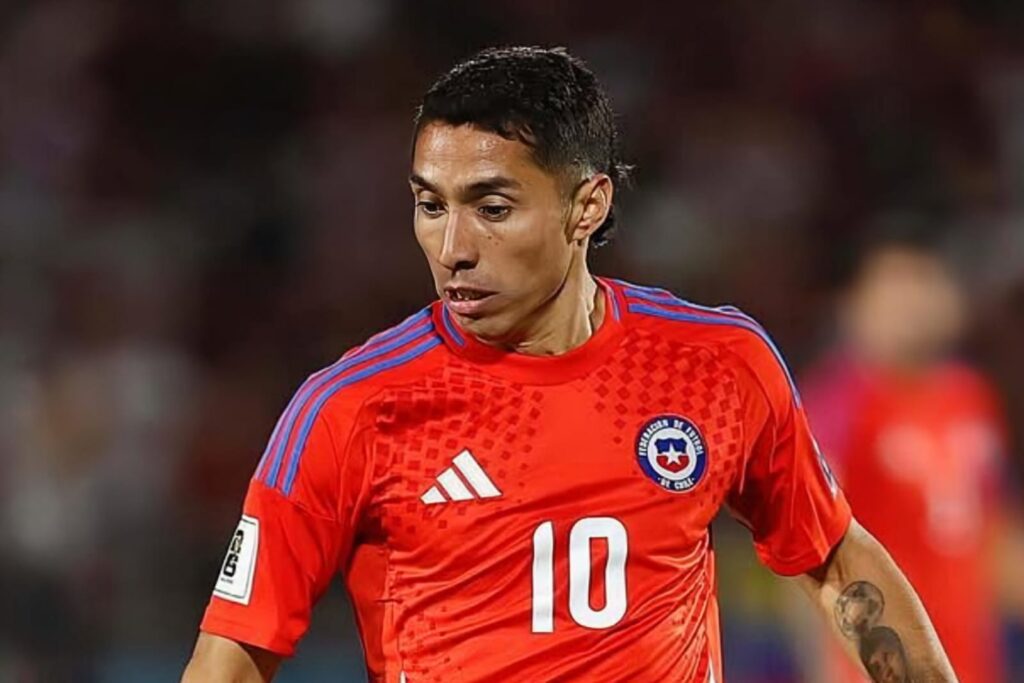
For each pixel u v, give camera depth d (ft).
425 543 34.73
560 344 35.78
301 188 131.54
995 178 135.23
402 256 126.11
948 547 67.36
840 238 130.41
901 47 142.51
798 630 64.13
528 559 34.63
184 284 122.52
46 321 114.73
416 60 140.46
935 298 67.15
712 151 134.51
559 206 34.32
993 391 115.85
